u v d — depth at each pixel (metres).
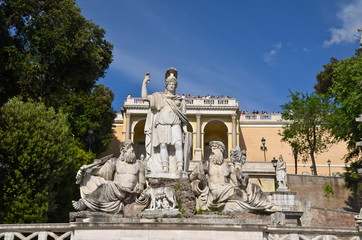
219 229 10.91
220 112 49.81
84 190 12.21
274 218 12.15
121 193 12.01
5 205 19.23
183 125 14.10
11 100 20.97
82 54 24.69
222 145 13.10
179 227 10.88
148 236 10.83
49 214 21.70
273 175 33.44
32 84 23.47
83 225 10.80
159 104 13.99
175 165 13.58
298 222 23.72
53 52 23.25
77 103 39.44
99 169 12.55
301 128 43.72
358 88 31.22
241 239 10.84
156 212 11.55
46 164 19.97
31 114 20.84
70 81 25.55
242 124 55.81
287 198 25.61
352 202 34.41
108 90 42.88
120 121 54.09
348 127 33.06
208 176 12.67
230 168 12.78
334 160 52.44
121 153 12.84
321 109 43.56
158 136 13.62
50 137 20.69
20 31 23.86
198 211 12.27
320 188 35.00
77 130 38.69
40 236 10.91
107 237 10.79
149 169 13.43
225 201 12.29
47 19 23.78
